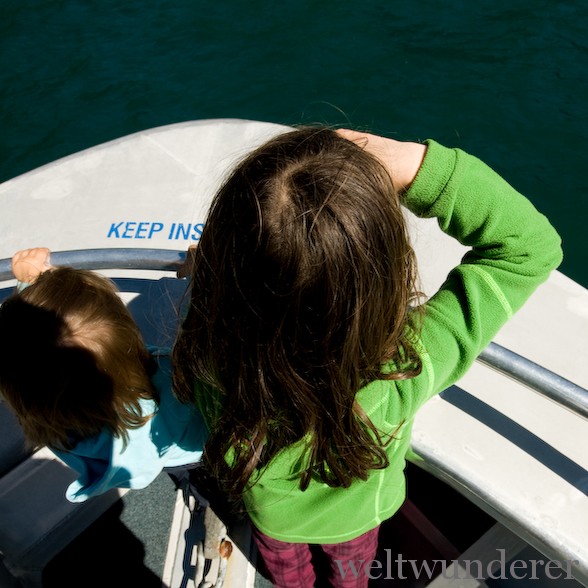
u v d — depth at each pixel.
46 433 1.21
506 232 1.02
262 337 0.91
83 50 6.37
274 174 0.86
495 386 1.80
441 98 5.61
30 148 5.55
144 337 1.91
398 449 1.17
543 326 1.99
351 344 0.90
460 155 1.03
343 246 0.83
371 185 0.86
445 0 6.52
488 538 1.96
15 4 7.02
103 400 1.17
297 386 0.94
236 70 6.01
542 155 5.19
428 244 2.16
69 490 1.32
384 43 6.12
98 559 1.86
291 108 5.62
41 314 1.12
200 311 0.97
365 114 5.54
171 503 1.94
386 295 0.91
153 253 1.59
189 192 2.42
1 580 1.50
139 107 5.78
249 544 1.83
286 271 0.84
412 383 1.01
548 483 1.63
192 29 6.42
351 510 1.25
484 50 6.01
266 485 1.17
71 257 1.58
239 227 0.86
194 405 1.22
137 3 6.83
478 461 1.67
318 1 6.57
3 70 6.23
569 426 1.73
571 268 4.58
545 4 6.39
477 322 1.02
